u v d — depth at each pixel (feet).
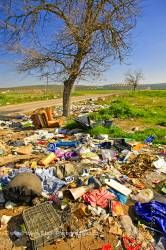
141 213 15.98
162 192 19.38
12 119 56.75
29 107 86.79
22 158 24.56
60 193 17.39
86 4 51.26
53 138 35.29
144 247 13.56
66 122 48.06
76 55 53.62
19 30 52.19
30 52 53.26
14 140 34.22
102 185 18.95
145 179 21.61
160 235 14.55
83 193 17.28
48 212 15.26
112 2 50.34
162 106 86.33
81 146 28.86
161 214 15.74
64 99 57.62
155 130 42.01
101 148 29.53
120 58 55.06
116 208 16.25
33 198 16.65
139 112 60.34
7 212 15.93
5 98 123.13
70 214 15.42
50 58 54.08
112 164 24.43
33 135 36.91
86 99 135.33
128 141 32.60
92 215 15.49
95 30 51.96
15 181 16.76
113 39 52.49
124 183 20.24
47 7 51.03
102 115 57.36
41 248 13.21
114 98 136.67
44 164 23.17
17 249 13.12
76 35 50.65
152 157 26.12
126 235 14.25
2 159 24.20
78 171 21.12
